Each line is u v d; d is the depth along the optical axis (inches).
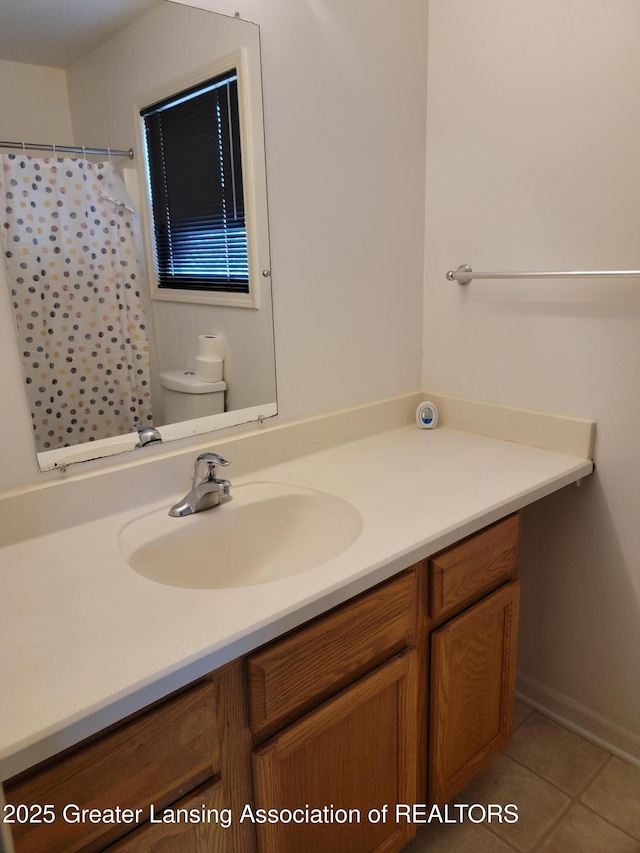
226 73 50.0
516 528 53.6
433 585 46.5
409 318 70.2
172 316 50.4
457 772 54.0
